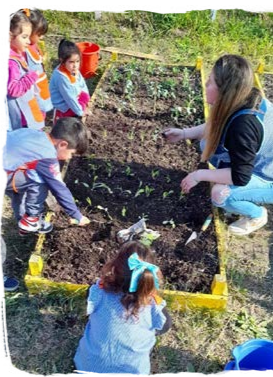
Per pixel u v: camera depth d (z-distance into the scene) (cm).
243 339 352
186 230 412
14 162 350
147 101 561
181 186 432
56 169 361
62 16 699
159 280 300
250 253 413
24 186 365
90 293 299
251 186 410
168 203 436
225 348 346
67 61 473
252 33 718
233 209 421
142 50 668
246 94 366
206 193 445
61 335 347
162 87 580
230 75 360
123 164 472
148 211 428
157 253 391
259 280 393
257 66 660
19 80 407
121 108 543
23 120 428
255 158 396
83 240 396
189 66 620
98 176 457
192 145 499
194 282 371
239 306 372
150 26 707
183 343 346
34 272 362
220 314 361
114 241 397
